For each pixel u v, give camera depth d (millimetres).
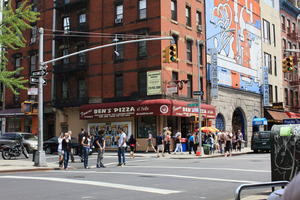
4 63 21906
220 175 13039
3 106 39906
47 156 27031
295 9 53281
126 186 10258
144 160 22484
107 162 21281
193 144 28328
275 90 46969
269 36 47031
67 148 17625
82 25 35000
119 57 32219
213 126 34250
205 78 34469
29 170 16469
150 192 9242
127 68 31438
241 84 39938
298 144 7246
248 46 42094
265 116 43938
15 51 39875
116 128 31828
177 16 31766
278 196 2584
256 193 9047
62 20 36781
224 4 38344
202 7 35219
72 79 35094
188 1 33375
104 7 33438
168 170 15094
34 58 38562
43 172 15430
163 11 30219
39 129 18141
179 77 31312
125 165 18891
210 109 32906
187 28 32844
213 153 29531
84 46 34625
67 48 35875
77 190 9531
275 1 49250
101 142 18078
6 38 20266
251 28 43031
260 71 44188
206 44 35031
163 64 29609
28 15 21203
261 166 16422
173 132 31047
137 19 31156
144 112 28609
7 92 40312
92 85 33375
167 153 28562
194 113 30906
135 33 31172
